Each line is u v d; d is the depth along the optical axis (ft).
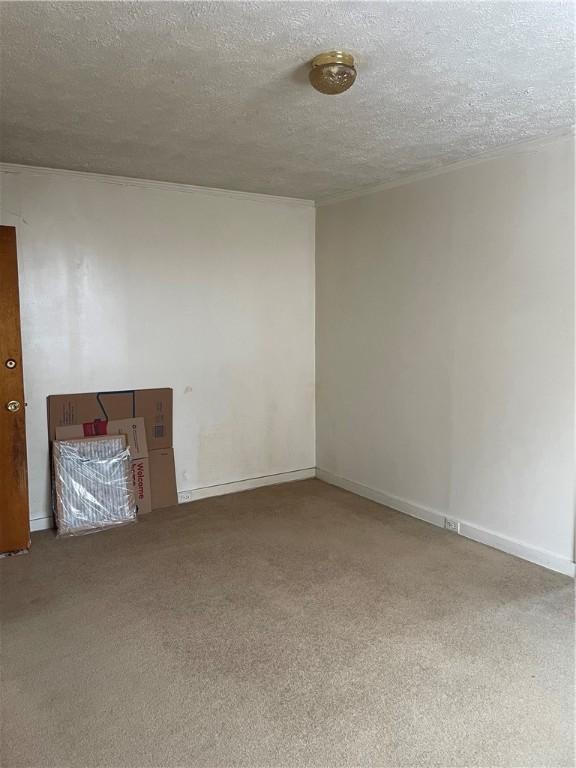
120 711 7.20
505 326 11.30
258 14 5.94
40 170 12.35
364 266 14.67
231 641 8.67
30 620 9.28
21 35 6.40
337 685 7.64
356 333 15.11
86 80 7.66
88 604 9.77
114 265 13.43
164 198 13.92
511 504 11.50
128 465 13.55
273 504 14.69
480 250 11.66
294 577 10.69
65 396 13.09
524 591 10.08
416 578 10.61
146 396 14.10
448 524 12.85
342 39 6.54
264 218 15.43
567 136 9.93
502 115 9.17
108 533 12.84
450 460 12.72
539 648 8.41
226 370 15.25
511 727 6.86
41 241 12.55
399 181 13.39
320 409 16.65
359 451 15.33
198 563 11.32
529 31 6.36
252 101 8.46
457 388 12.41
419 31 6.33
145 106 8.68
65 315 12.97
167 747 6.61
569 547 10.57
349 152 11.24
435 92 8.16
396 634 8.80
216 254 14.79
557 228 10.25
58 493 12.76
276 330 15.96
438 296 12.67
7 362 11.48
